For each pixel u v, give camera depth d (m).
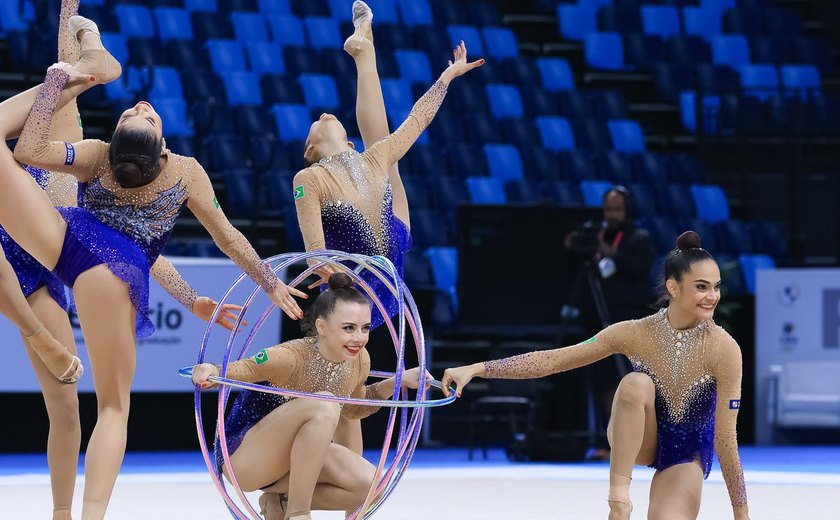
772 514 18.77
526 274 28.45
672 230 39.12
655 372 13.82
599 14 49.25
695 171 42.84
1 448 28.34
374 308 16.06
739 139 43.03
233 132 39.12
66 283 13.41
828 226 41.91
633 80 47.28
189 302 14.78
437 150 40.19
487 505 19.78
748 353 33.69
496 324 28.36
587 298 28.69
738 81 46.19
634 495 21.56
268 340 28.39
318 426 13.27
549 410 31.50
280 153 38.31
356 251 15.66
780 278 33.75
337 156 15.73
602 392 29.33
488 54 46.22
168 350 28.25
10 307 13.35
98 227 13.36
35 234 13.12
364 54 17.09
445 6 47.81
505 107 43.91
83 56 13.59
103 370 13.36
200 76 40.19
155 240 13.70
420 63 44.03
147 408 29.05
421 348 13.42
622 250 28.80
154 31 42.41
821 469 27.25
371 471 13.88
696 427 13.93
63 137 15.12
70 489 14.78
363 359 14.36
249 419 14.05
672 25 49.56
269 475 13.67
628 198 29.02
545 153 41.50
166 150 13.72
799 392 33.44
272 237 36.12
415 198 38.00
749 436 33.97
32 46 38.50
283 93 41.16
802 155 43.81
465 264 28.25
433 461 28.72
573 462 28.53
